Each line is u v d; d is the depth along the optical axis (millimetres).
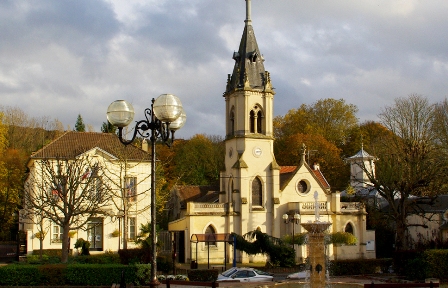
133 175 57500
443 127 66688
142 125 19531
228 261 59812
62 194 41031
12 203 69438
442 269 39719
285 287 33625
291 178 64188
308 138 91312
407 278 41812
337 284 33969
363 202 64312
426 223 65375
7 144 80875
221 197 65188
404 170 52188
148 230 53094
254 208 62438
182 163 96000
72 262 39156
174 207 75312
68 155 54719
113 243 55656
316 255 29672
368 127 99562
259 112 64875
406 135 59625
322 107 101750
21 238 56469
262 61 66062
